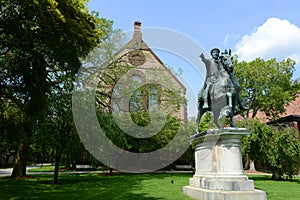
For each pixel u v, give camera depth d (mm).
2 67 10117
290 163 13609
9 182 13719
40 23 8477
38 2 7426
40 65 9969
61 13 8531
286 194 8211
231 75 7379
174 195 7328
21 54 9930
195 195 6676
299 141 13531
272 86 23734
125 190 9102
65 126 11812
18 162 17391
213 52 7570
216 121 7242
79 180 14117
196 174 7258
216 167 6488
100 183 12141
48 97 11258
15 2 8234
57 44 9086
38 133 11734
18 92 10727
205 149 6844
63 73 11641
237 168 6398
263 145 13594
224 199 5738
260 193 5879
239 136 6621
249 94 24734
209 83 7316
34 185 12086
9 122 14391
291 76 24438
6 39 9422
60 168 27922
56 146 11797
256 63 24406
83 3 9734
